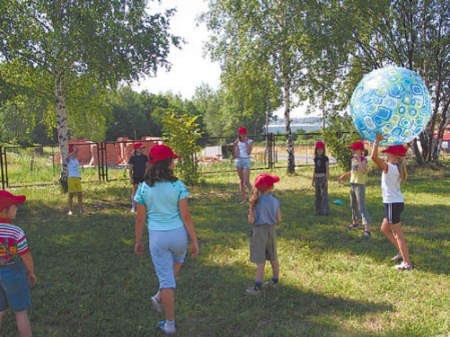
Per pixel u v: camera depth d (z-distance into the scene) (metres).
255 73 15.70
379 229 7.86
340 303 4.64
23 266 3.66
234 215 9.38
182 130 14.03
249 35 15.30
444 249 6.59
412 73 6.45
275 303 4.65
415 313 4.37
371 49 16.73
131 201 11.35
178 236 3.91
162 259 3.90
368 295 4.84
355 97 6.68
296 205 10.34
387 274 5.50
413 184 13.46
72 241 7.38
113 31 10.84
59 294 5.01
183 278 5.45
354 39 14.81
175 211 3.94
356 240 7.18
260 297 4.81
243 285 5.21
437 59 16.33
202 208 10.27
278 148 41.03
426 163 17.89
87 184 14.95
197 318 4.37
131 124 59.09
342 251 6.55
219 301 4.74
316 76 15.43
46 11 11.04
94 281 5.41
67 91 13.90
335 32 13.46
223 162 21.97
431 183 13.62
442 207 9.77
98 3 11.04
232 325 4.18
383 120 6.20
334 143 17.11
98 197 12.16
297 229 7.91
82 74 12.21
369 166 17.59
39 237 7.68
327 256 6.29
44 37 11.26
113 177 17.06
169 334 4.00
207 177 16.41
